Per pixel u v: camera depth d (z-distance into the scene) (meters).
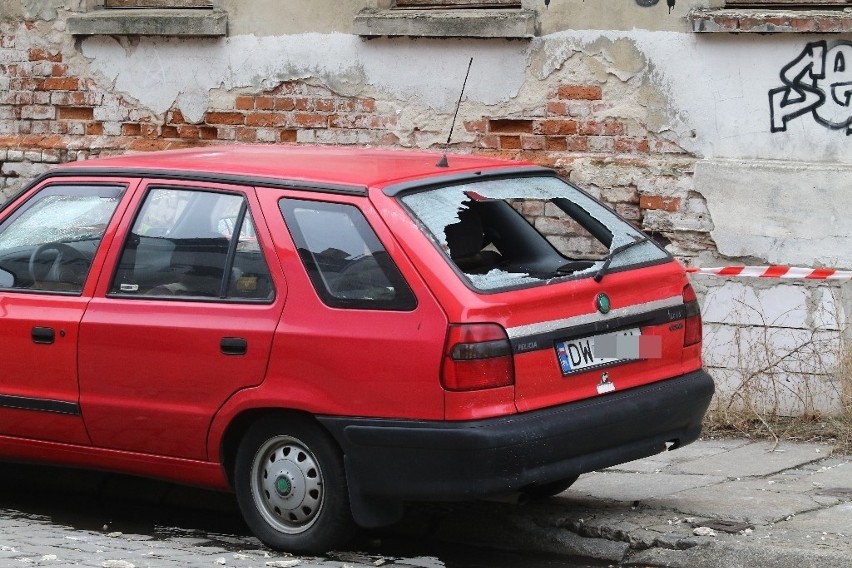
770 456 9.16
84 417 7.50
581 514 7.52
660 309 7.26
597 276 6.97
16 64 13.49
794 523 7.19
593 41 11.05
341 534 6.82
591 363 6.83
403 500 6.64
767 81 10.45
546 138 11.33
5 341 7.75
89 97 13.23
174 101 12.86
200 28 12.54
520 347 6.48
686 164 10.70
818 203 10.17
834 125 10.26
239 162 7.55
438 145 11.78
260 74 12.45
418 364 6.43
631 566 6.89
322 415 6.68
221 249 7.21
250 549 7.16
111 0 13.26
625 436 6.89
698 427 7.51
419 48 11.73
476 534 7.47
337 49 12.09
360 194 6.89
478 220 7.63
